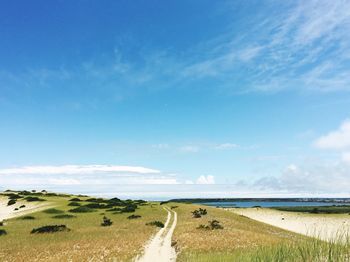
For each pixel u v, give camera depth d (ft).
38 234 185.37
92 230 200.23
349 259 36.68
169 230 195.62
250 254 55.62
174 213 325.42
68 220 257.34
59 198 431.02
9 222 247.29
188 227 195.72
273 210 481.87
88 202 400.06
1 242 158.81
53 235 180.14
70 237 172.24
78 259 109.19
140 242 143.95
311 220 333.83
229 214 320.70
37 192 481.46
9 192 464.65
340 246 39.27
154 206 404.98
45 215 289.74
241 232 172.86
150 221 242.78
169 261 103.50
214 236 151.23
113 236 169.37
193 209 355.15
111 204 379.55
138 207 365.61
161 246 134.51
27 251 131.23
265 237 153.17
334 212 438.40
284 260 42.65
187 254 103.30
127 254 116.06
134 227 209.46
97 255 115.34
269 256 45.29
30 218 266.57
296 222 322.55
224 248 115.65
